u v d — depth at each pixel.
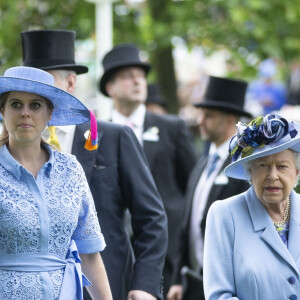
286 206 9.81
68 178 9.50
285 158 9.39
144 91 16.47
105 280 10.09
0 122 10.23
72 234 9.66
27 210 9.09
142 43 25.45
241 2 24.69
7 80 8.98
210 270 9.59
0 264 9.04
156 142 16.17
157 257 11.34
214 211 9.86
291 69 26.94
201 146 26.02
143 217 11.46
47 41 11.91
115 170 11.48
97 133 10.73
